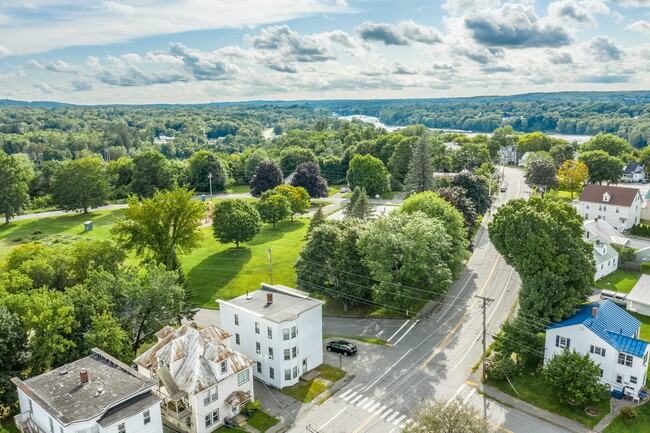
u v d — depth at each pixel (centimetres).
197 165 17250
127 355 5228
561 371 4856
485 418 4681
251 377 5000
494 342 5684
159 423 4175
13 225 12681
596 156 14275
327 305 7412
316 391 5228
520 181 16875
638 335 5603
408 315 6938
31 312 4756
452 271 7588
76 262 6341
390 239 6750
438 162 17312
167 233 7919
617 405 4797
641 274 8081
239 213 10238
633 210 10750
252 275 8619
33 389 4141
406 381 5356
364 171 14962
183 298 6266
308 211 14012
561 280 5450
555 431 4488
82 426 3738
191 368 4666
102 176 14388
